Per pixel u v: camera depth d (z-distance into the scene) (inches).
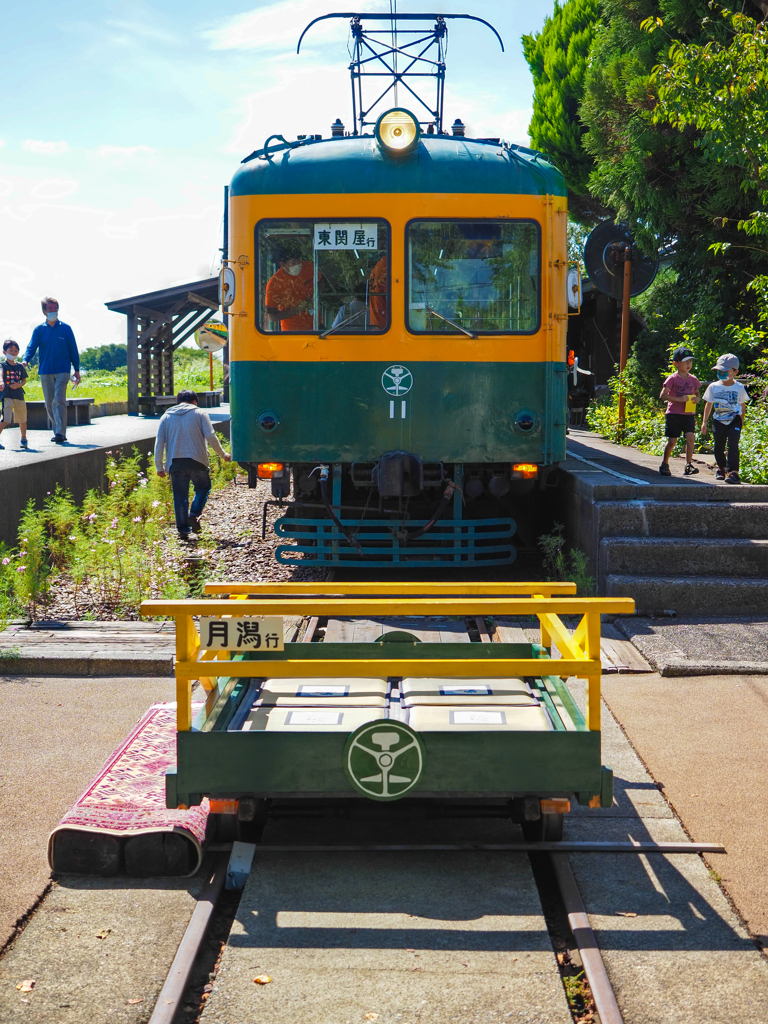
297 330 338.6
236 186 336.8
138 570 347.3
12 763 197.3
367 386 337.7
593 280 559.2
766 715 222.8
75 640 275.4
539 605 149.8
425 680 178.5
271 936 135.5
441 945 133.3
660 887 149.9
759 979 126.0
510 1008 119.2
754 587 301.3
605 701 233.5
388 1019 117.2
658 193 558.9
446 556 383.2
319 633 294.0
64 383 529.3
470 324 337.4
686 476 379.2
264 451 342.3
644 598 301.7
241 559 388.8
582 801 150.5
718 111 439.8
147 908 144.8
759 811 175.0
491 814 167.5
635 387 577.9
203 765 151.1
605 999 120.0
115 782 171.9
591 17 844.6
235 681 173.3
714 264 577.0
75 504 466.3
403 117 326.3
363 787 149.9
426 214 331.6
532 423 339.0
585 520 343.0
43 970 128.3
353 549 346.3
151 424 732.7
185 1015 121.2
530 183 334.6
